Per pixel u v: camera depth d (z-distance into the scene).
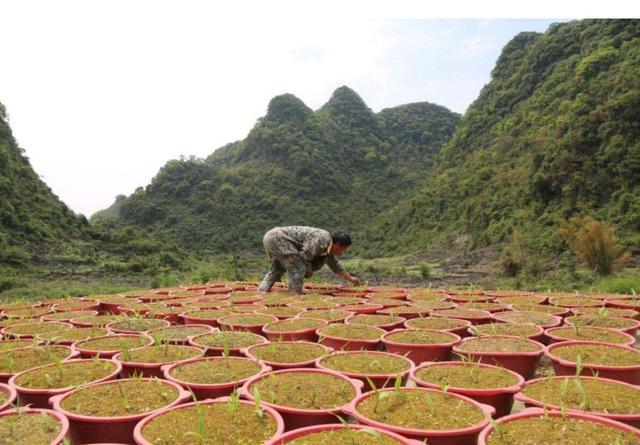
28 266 20.72
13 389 3.19
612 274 15.17
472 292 7.75
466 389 3.08
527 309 6.12
